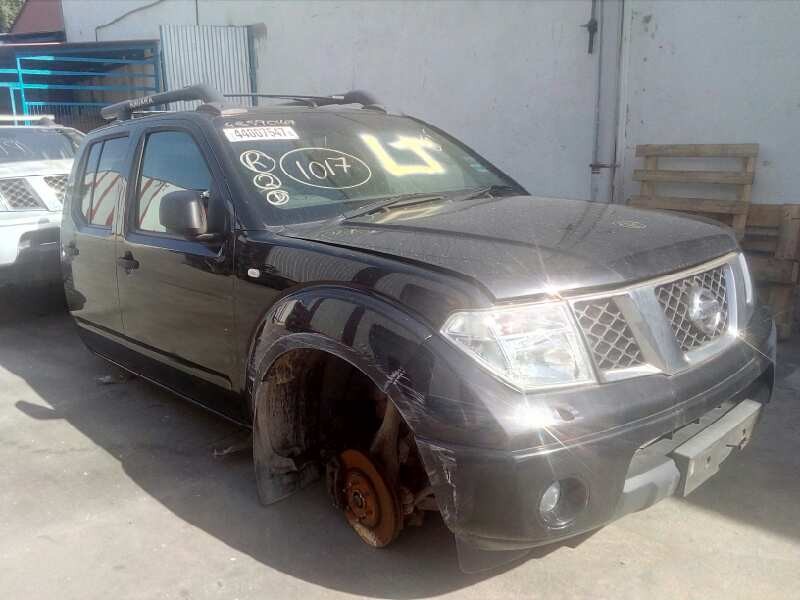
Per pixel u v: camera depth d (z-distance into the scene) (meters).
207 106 3.58
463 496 2.12
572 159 7.26
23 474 3.61
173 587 2.69
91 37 15.11
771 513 3.01
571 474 2.09
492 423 2.06
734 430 2.55
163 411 4.35
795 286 5.17
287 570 2.77
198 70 11.14
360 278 2.46
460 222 2.80
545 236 2.56
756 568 2.66
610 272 2.30
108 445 3.91
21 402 4.59
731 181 5.97
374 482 2.74
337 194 3.26
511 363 2.12
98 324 4.36
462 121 8.19
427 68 8.46
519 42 7.46
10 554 2.93
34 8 17.38
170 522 3.12
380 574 2.71
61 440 3.99
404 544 2.88
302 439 3.13
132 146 3.96
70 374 5.10
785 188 5.91
